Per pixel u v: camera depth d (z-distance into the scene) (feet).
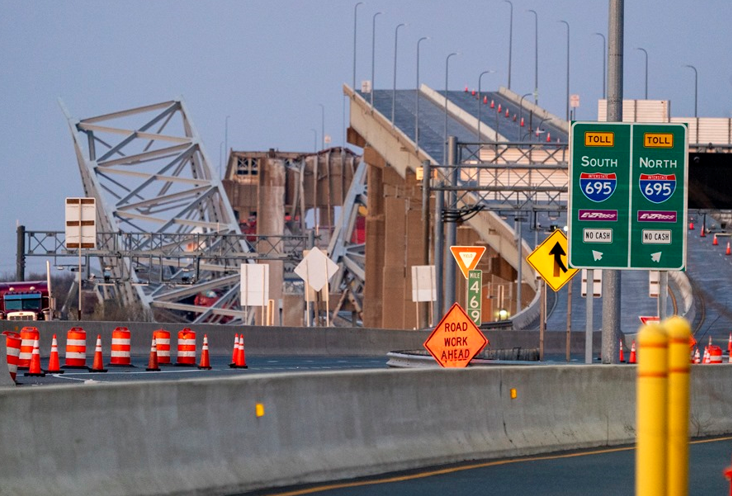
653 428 92.43
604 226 307.37
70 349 420.36
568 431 242.17
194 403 169.58
